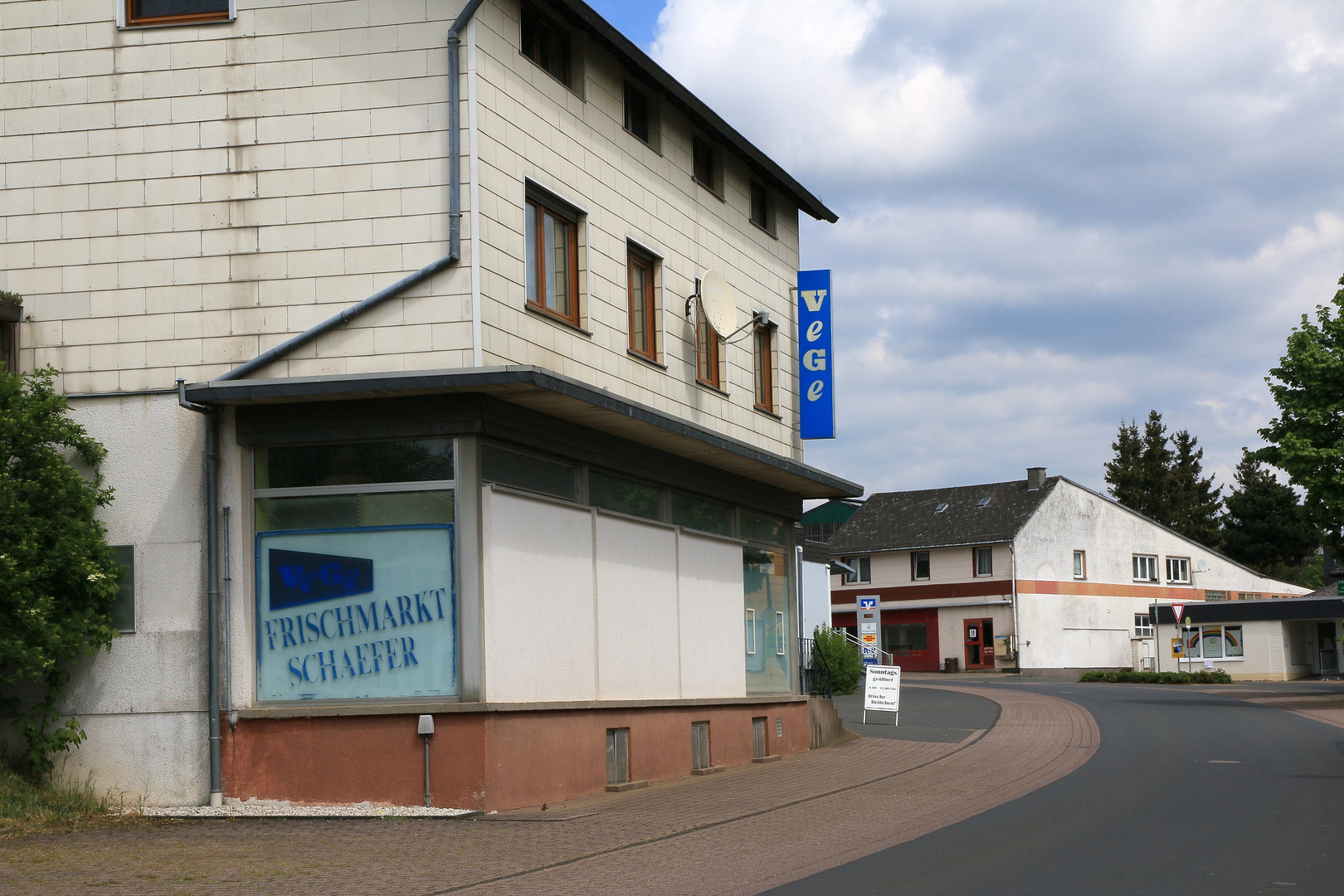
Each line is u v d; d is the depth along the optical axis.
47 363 14.21
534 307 14.77
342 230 13.91
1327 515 30.64
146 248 14.18
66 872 9.90
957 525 65.00
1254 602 55.75
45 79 14.49
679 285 18.62
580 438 15.55
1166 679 50.38
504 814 13.30
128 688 13.82
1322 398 30.69
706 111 18.86
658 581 17.41
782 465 19.42
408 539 13.66
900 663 65.81
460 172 13.78
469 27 13.98
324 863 10.32
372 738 13.38
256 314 13.95
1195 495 95.50
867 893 8.79
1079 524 64.81
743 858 10.55
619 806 14.09
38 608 12.78
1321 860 9.77
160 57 14.34
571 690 15.03
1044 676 61.59
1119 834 11.26
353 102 14.04
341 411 13.74
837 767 18.59
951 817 12.76
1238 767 17.41
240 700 13.66
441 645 13.48
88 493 13.55
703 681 18.48
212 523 13.77
